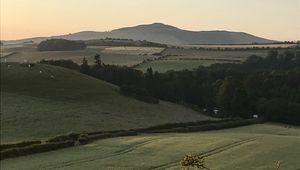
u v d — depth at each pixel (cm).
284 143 5528
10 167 4378
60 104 9656
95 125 8138
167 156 4759
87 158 4772
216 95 12975
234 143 5550
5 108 8712
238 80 13350
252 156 4659
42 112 8688
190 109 12650
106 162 4500
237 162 4338
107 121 8650
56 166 4369
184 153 4922
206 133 7375
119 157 4794
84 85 11525
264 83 13450
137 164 4350
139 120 9281
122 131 7088
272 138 6066
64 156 4941
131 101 11038
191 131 7875
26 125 7675
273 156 4650
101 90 11406
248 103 11762
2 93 9962
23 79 11069
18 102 9338
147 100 11556
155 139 6053
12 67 11944
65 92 10694
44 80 11262
